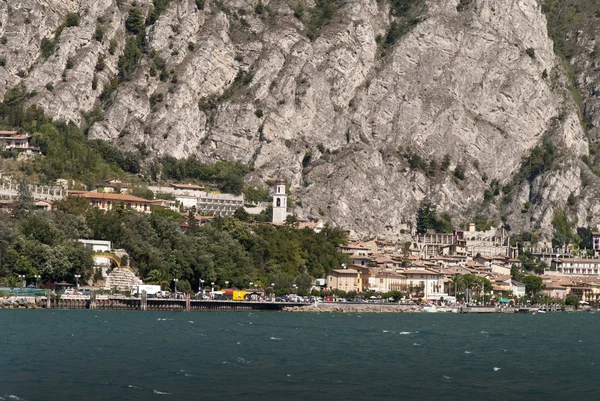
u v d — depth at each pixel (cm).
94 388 16675
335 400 16250
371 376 18988
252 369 19388
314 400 16188
